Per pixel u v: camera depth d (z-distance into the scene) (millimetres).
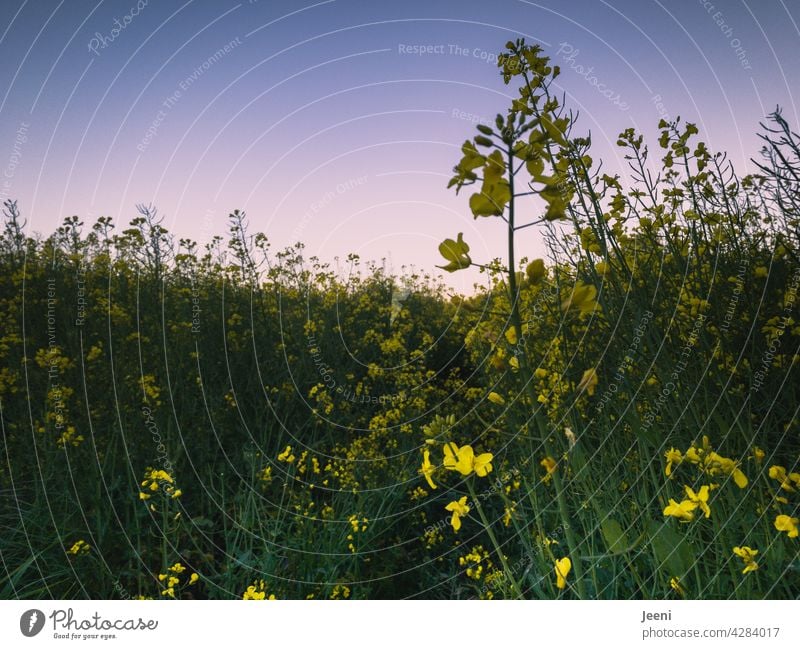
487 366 2719
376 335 6328
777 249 2721
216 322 5332
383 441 4465
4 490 3111
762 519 1890
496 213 1169
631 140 3043
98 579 2777
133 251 5125
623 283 2699
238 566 2908
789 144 2252
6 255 4988
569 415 2543
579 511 2436
